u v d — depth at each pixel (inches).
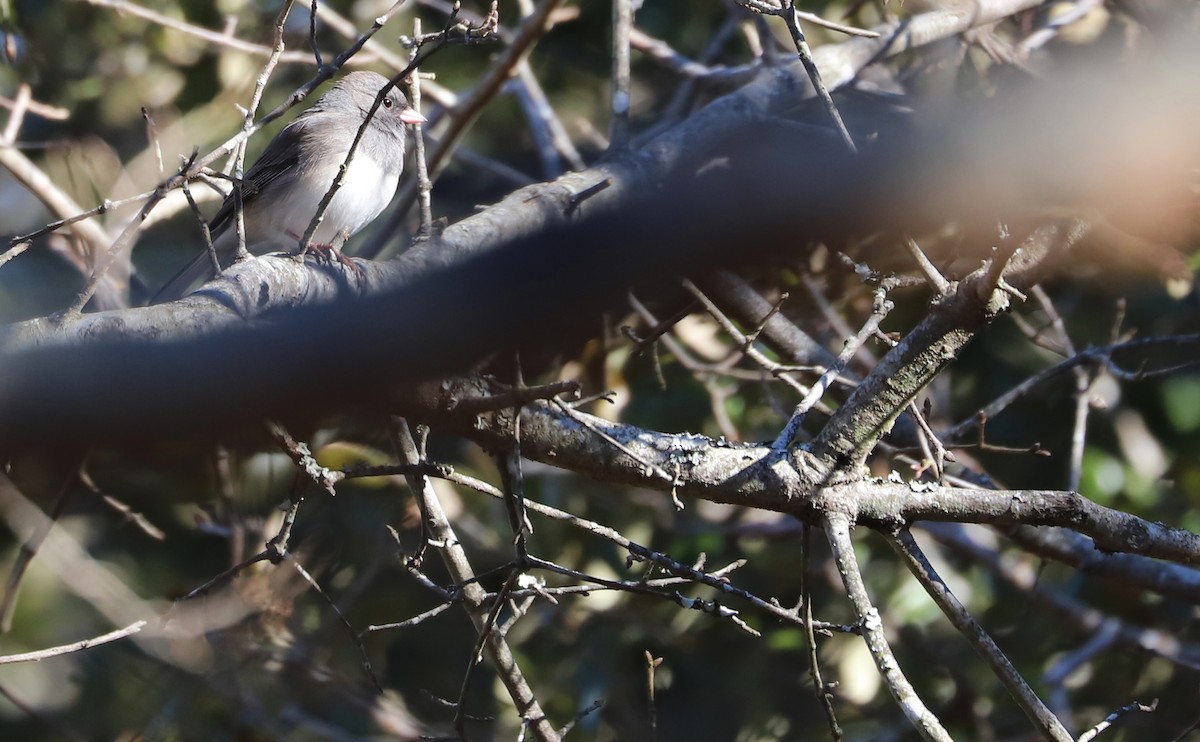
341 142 376.5
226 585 381.4
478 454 404.2
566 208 259.8
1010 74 359.6
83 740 374.6
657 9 517.7
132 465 181.5
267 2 474.3
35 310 462.3
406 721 403.9
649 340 274.5
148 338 173.3
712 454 239.5
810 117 378.9
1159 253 350.6
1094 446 436.1
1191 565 250.5
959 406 444.1
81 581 377.7
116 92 464.8
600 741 413.1
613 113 333.4
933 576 233.9
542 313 147.5
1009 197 182.4
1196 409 428.8
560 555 406.9
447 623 431.8
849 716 415.5
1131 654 409.1
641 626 413.4
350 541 402.6
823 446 237.9
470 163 495.8
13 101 432.1
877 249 312.8
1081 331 437.4
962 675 406.6
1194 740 389.1
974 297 224.4
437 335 145.8
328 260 233.9
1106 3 415.8
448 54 499.5
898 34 382.6
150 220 366.3
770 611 221.9
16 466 141.9
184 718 406.0
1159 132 176.9
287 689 410.9
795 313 386.6
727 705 426.3
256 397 144.6
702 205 147.5
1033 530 334.0
